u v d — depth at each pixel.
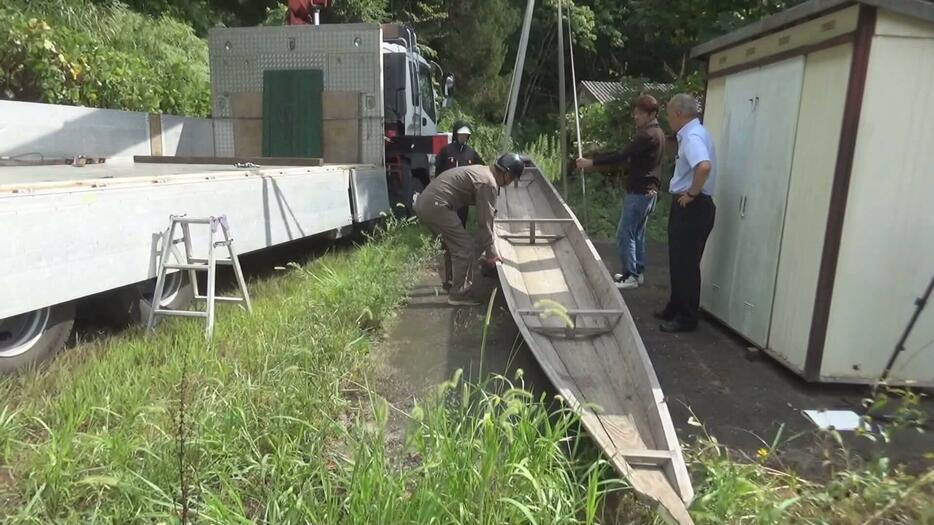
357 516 2.31
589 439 3.09
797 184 4.32
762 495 2.63
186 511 2.24
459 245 5.82
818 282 4.06
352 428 3.19
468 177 5.62
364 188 7.82
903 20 3.71
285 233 5.98
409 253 7.19
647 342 5.05
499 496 2.41
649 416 3.23
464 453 2.53
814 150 4.15
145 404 3.24
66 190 3.72
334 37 8.30
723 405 3.95
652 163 6.18
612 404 3.48
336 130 8.43
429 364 4.50
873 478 2.81
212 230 4.48
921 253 3.96
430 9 23.62
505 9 25.62
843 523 2.68
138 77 10.14
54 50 8.77
